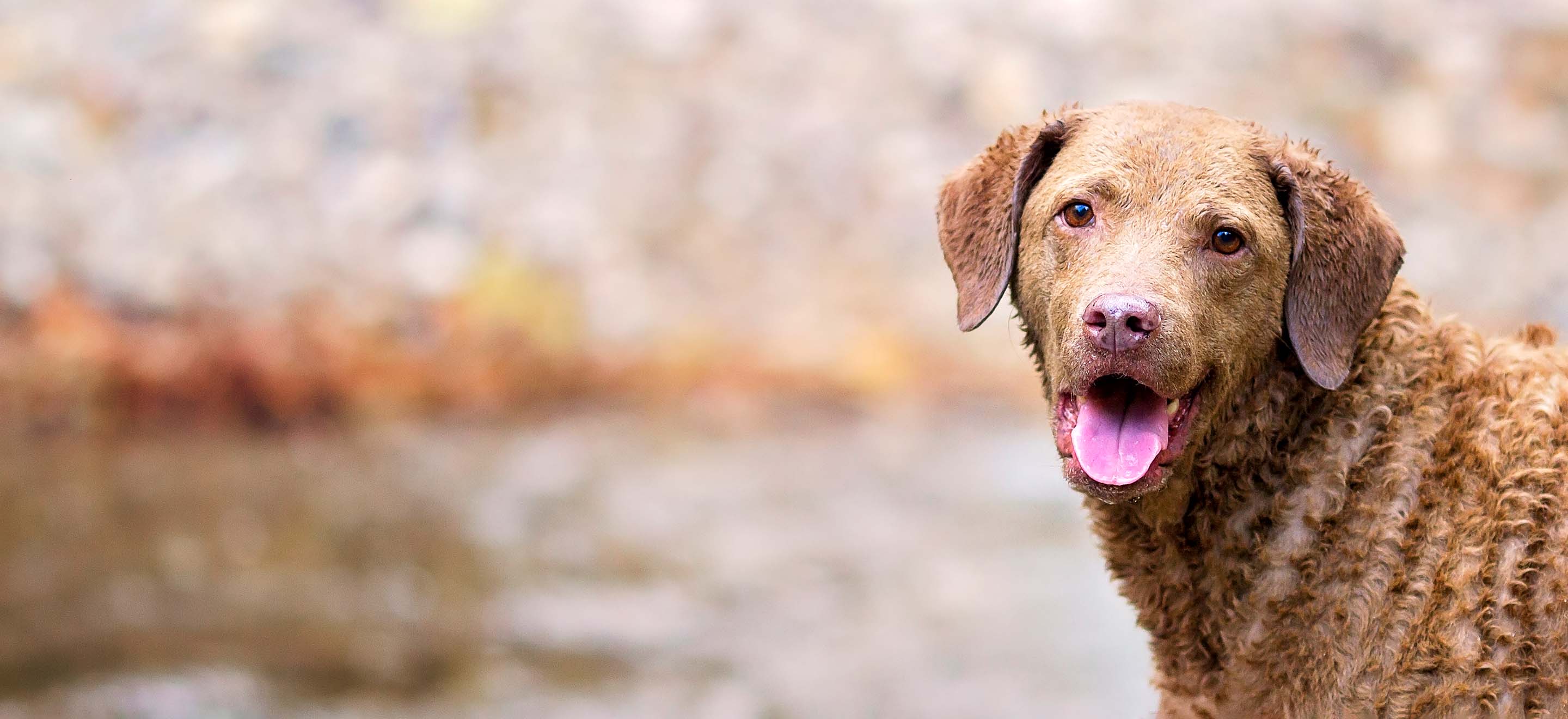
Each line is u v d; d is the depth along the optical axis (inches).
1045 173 173.3
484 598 424.8
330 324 635.5
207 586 432.1
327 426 610.9
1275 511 159.3
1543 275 704.4
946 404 661.3
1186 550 166.1
